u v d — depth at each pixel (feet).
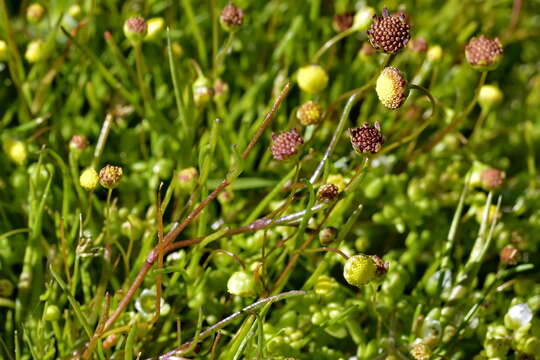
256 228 0.68
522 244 0.78
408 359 0.70
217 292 0.74
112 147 0.83
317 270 0.70
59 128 0.80
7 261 0.74
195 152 0.78
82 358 0.67
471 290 0.75
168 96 0.85
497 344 0.70
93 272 0.74
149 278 0.71
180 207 0.77
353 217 0.69
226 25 0.77
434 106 0.69
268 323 0.71
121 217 0.75
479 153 0.86
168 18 0.87
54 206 0.76
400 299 0.74
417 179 0.83
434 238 0.79
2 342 0.69
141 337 0.70
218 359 0.69
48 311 0.69
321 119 0.73
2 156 0.78
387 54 0.68
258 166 0.84
